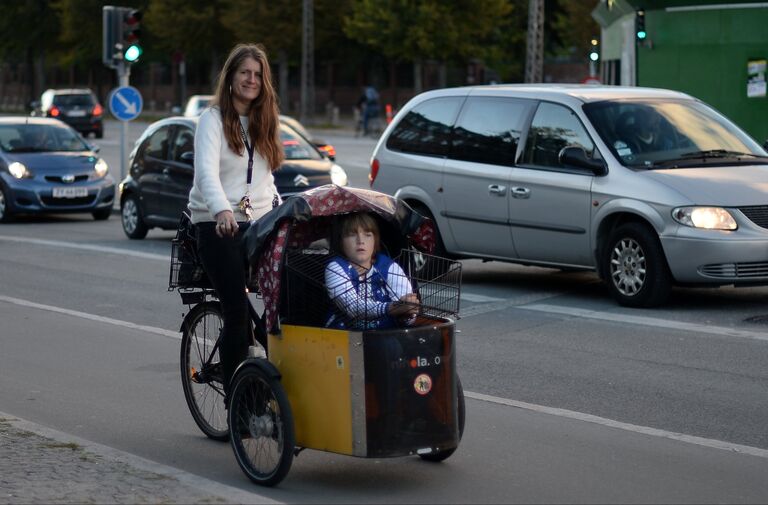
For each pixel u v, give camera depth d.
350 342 5.88
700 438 7.36
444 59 62.44
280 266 6.11
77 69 98.69
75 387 8.84
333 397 5.97
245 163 6.65
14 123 22.92
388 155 14.16
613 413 8.00
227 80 6.59
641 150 12.27
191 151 17.56
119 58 23.77
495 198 12.96
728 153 12.52
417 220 6.43
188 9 72.75
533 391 8.65
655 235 11.72
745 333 10.62
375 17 60.28
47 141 22.77
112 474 6.08
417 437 5.96
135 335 10.98
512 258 13.02
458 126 13.55
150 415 7.97
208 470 6.64
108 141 49.28
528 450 7.07
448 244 13.55
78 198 21.91
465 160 13.34
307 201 6.12
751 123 27.88
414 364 5.94
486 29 61.00
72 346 10.46
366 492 6.20
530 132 12.87
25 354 10.09
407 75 75.12
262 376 6.15
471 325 11.21
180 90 88.56
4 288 13.83
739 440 7.32
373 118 53.53
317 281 6.20
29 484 5.88
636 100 12.85
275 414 6.16
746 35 27.72
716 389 8.64
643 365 9.44
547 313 11.79
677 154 12.34
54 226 21.22
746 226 11.49
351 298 6.09
